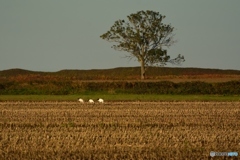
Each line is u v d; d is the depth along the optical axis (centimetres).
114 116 15500
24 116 15562
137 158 9500
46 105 19775
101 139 11100
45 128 12788
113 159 9438
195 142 10850
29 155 9706
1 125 13538
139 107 18725
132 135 11550
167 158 9500
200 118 15038
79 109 17838
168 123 13912
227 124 13725
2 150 10081
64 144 10556
